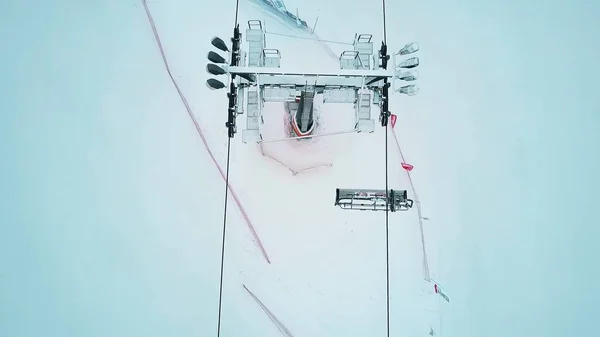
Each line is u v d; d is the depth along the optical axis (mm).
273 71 6934
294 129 10578
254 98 7469
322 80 7543
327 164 11180
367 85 7668
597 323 10695
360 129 7660
